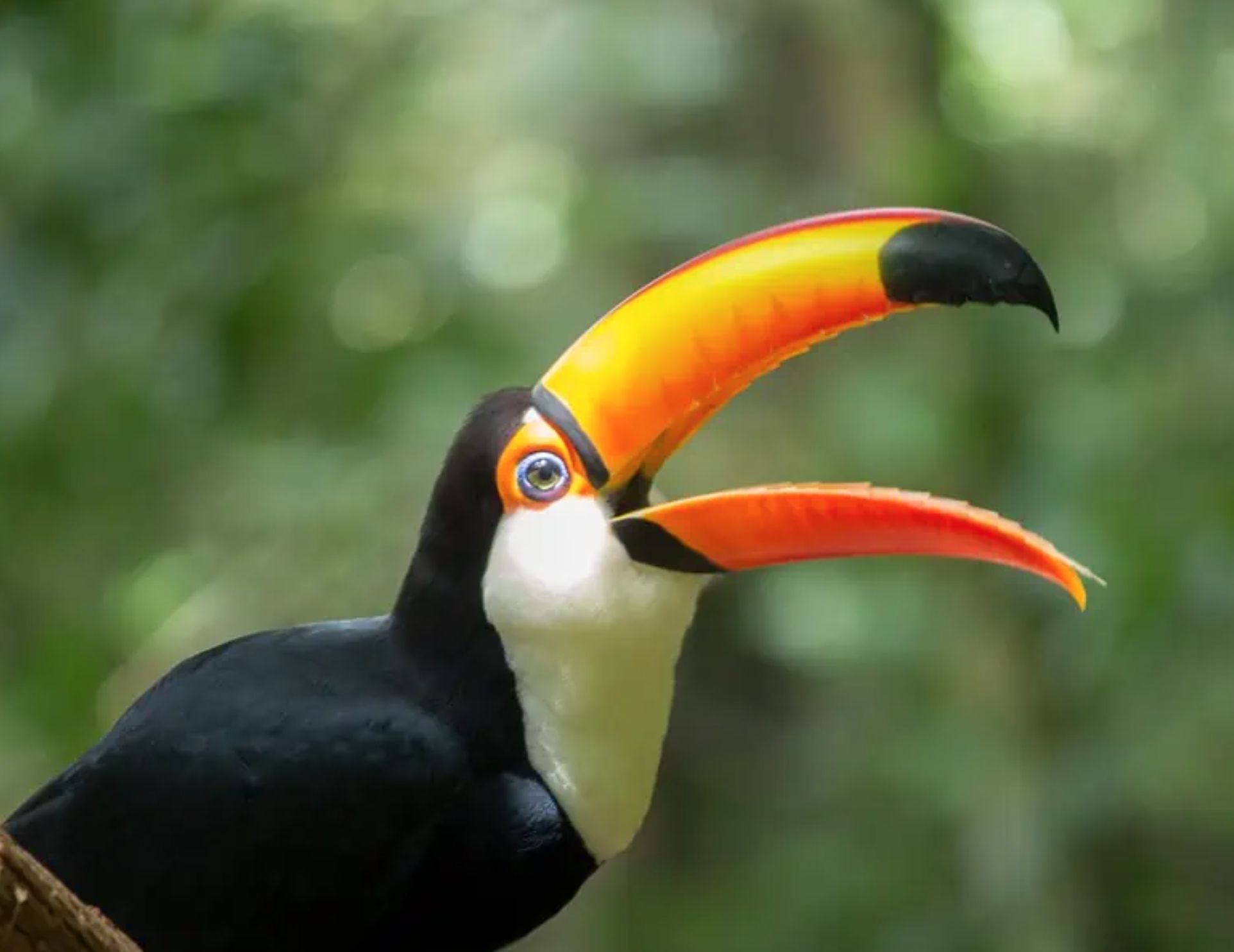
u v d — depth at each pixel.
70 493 13.62
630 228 15.48
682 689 18.81
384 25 14.96
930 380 15.73
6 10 13.16
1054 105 17.44
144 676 14.80
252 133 13.29
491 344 14.42
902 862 17.66
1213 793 15.68
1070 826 15.85
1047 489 14.42
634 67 16.09
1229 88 16.34
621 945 17.89
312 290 13.72
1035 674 16.20
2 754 14.42
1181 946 16.33
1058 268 16.02
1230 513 13.56
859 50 16.78
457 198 16.08
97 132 12.96
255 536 14.71
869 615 17.00
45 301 12.93
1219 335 14.70
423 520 7.86
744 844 18.47
